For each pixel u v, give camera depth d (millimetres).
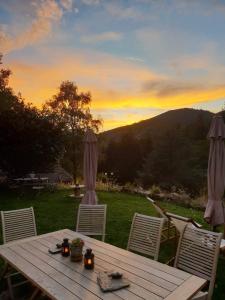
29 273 2873
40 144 13648
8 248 3602
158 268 2992
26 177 14086
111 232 6508
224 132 5680
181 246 3559
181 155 29844
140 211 8531
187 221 4605
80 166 17875
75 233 4211
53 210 8688
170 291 2510
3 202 9914
